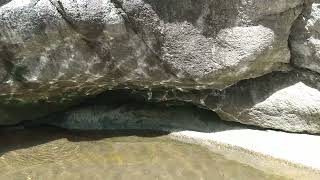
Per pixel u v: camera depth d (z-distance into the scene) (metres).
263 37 4.24
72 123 5.07
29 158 4.63
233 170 4.45
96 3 4.11
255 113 4.72
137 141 4.86
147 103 5.06
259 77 4.68
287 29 4.33
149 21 4.17
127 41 4.28
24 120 5.01
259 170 4.41
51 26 4.17
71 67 4.41
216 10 4.18
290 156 4.44
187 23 4.21
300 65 4.56
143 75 4.48
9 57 4.33
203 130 4.88
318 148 4.49
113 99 5.10
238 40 4.24
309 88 4.59
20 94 4.64
